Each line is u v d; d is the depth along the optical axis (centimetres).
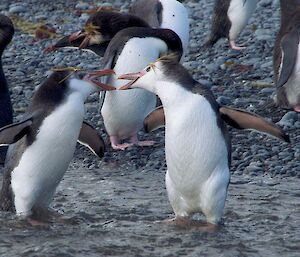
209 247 1161
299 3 1886
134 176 1533
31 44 2486
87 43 1848
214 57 2348
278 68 1883
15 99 1975
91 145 1336
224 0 2384
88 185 1471
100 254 1138
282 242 1183
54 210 1303
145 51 1619
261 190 1435
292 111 1848
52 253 1138
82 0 2998
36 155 1233
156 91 1212
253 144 1666
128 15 1836
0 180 1477
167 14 1998
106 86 1252
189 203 1234
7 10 2859
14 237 1198
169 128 1198
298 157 1596
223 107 1200
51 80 1246
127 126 1673
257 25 2641
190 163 1195
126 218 1286
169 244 1173
